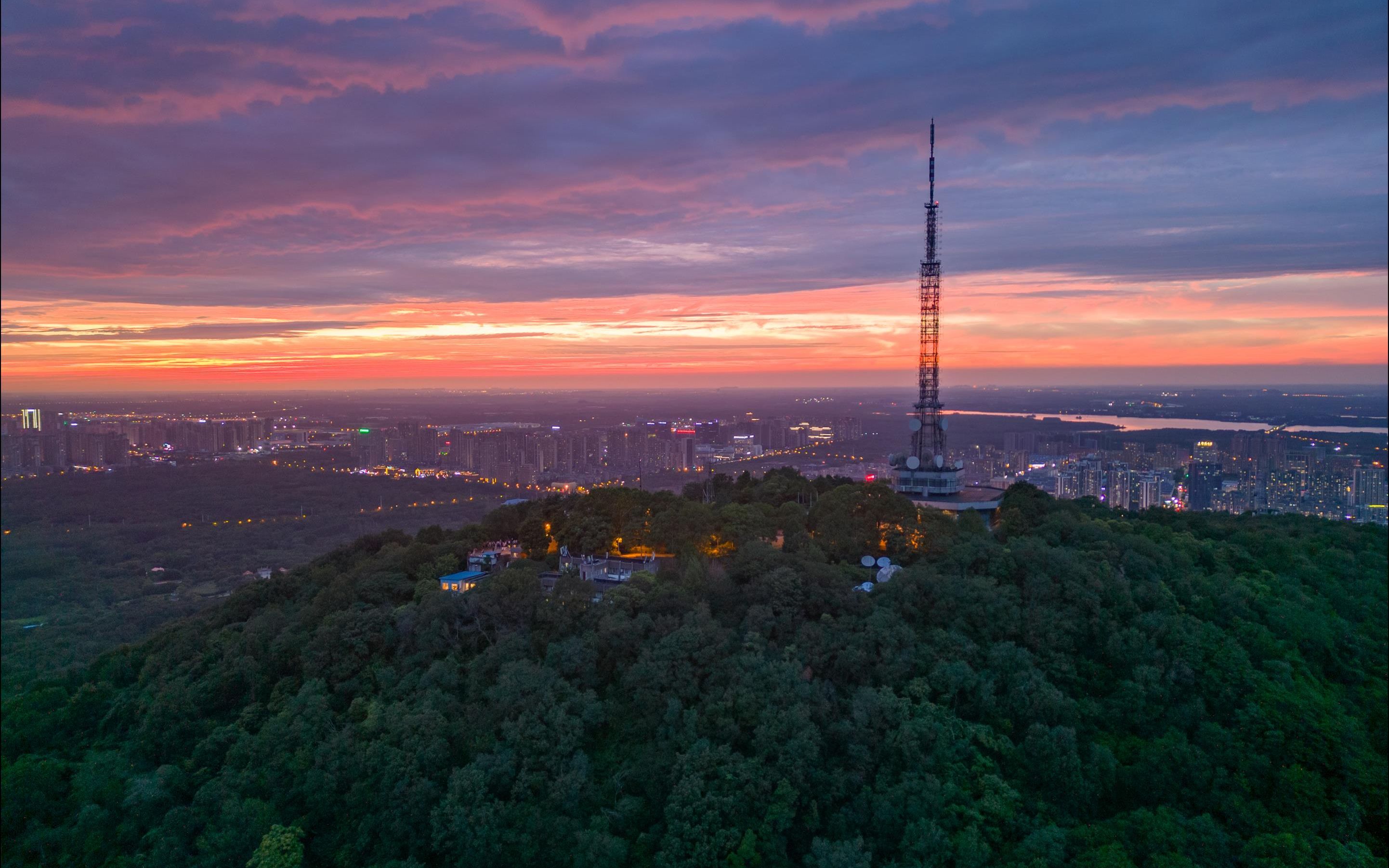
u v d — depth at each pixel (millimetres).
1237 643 84938
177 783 76062
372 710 76125
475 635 86250
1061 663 80188
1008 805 65938
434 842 66375
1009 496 127500
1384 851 68375
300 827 69500
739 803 66000
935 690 76250
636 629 80562
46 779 78875
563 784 67438
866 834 66438
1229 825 68375
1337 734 74125
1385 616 101000
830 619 83250
